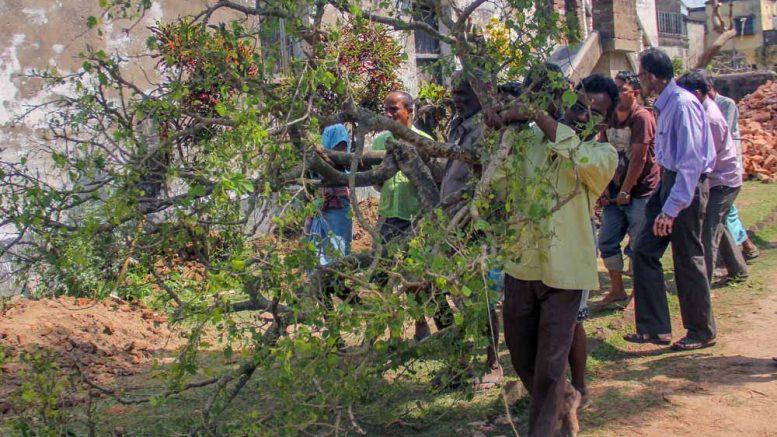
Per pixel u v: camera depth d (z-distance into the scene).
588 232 4.03
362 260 4.07
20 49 9.18
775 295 7.12
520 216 3.86
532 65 4.18
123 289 4.67
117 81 4.38
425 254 3.51
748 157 14.58
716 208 6.16
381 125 4.25
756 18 48.78
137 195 4.08
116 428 4.74
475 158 4.45
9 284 7.40
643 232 5.93
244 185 3.47
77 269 4.16
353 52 4.84
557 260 3.92
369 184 5.29
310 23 5.05
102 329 6.98
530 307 4.11
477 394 5.11
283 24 4.54
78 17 9.59
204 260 4.00
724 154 6.14
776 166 14.35
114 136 4.16
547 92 4.04
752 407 4.71
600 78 4.30
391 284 3.61
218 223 3.94
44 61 9.34
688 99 5.57
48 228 4.28
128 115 4.49
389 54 8.25
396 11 4.65
